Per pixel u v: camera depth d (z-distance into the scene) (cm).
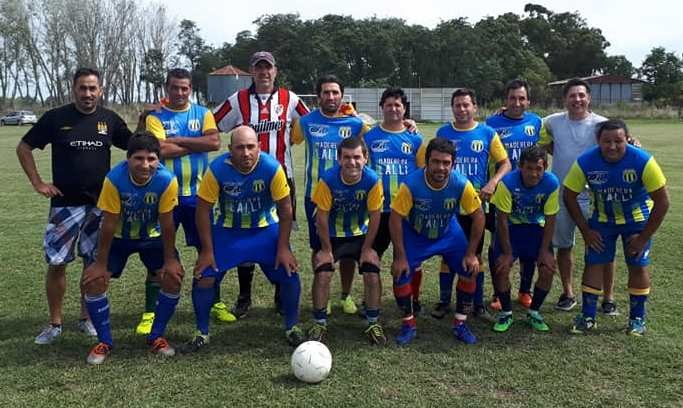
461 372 395
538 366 402
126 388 373
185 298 561
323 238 457
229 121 545
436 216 456
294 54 6556
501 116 551
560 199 522
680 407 346
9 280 607
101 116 464
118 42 5528
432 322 498
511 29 7275
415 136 506
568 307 526
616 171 445
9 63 5822
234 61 7031
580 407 347
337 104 515
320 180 455
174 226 452
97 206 436
